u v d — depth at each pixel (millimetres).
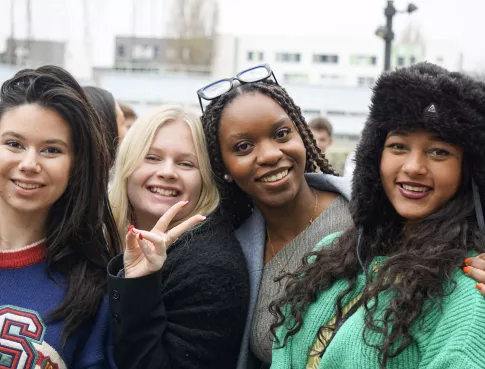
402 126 1705
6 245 1967
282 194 2170
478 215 1671
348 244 1917
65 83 1947
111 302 1913
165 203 2281
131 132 2344
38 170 1841
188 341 1965
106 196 2125
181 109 2354
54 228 2004
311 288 1900
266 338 2117
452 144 1668
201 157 2297
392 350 1596
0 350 1781
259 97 2174
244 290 2090
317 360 1859
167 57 25797
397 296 1627
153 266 1894
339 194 2381
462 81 1659
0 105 1893
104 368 1978
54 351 1833
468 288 1551
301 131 2342
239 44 26938
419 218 1748
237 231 2377
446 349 1494
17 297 1883
